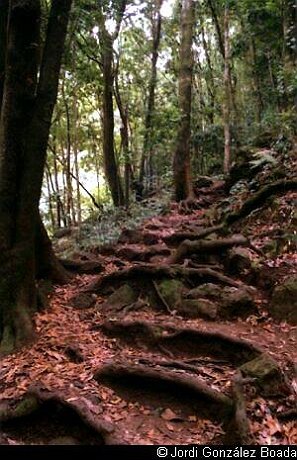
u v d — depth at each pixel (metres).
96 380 5.38
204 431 4.80
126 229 11.16
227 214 10.51
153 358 5.79
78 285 8.05
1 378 5.57
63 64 13.56
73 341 6.20
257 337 6.26
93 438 4.68
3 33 7.09
